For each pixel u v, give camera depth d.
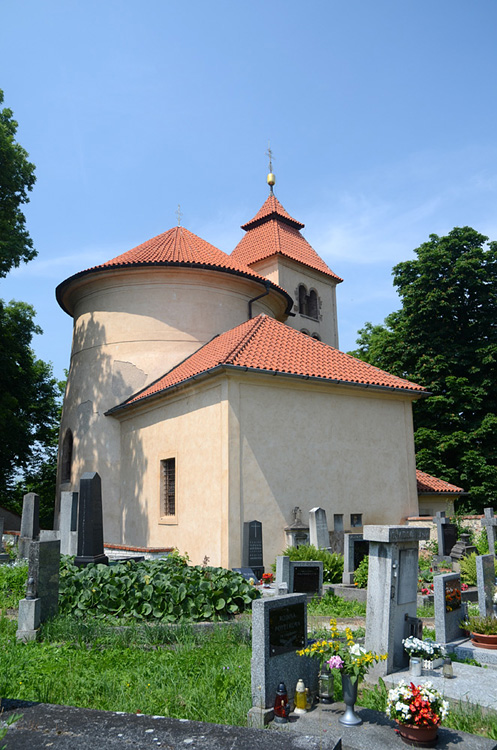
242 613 9.05
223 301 22.62
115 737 4.04
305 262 31.00
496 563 12.80
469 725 5.36
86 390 22.39
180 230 26.70
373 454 18.06
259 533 14.45
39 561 8.06
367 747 4.71
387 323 34.03
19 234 24.00
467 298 31.33
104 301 22.70
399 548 7.07
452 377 29.12
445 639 8.01
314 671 5.97
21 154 24.31
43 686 5.83
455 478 28.00
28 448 31.97
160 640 7.85
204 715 5.29
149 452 18.89
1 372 27.36
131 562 11.14
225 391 15.25
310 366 17.30
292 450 16.09
